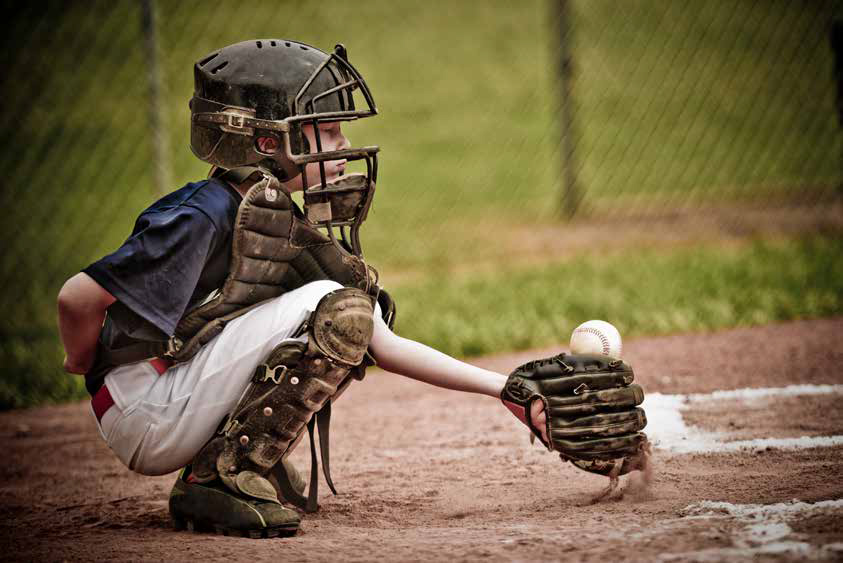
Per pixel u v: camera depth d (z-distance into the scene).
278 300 8.77
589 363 8.74
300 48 9.30
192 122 9.23
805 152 39.28
